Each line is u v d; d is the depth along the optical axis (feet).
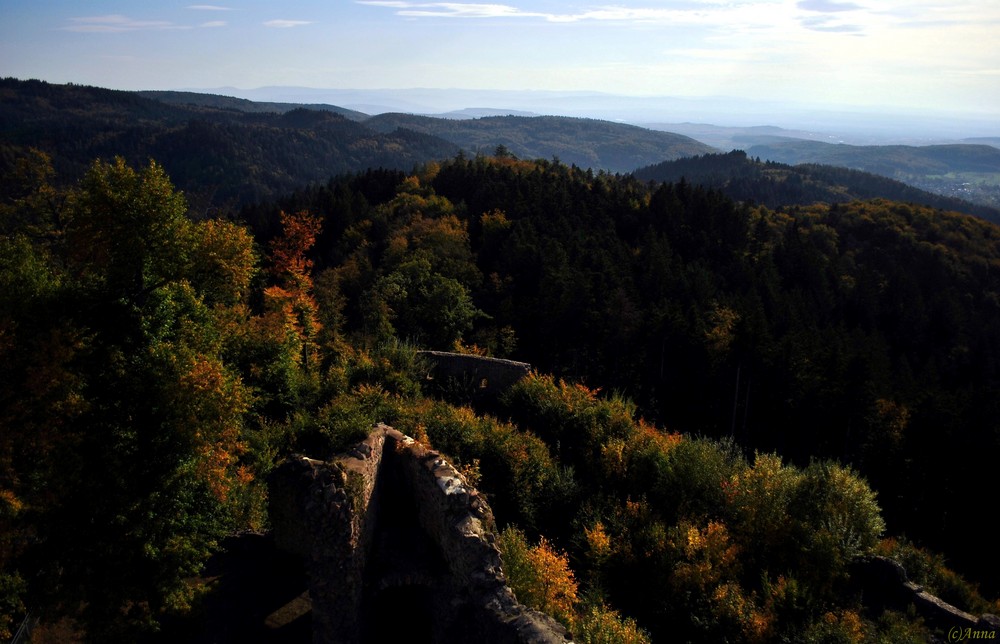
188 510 52.19
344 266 196.34
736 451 78.95
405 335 137.90
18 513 44.11
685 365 160.66
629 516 61.36
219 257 65.05
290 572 50.31
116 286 55.11
